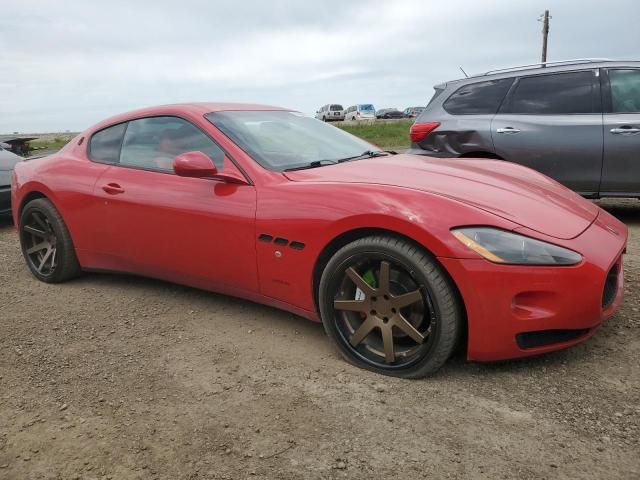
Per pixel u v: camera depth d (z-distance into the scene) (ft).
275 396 8.32
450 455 6.77
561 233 8.46
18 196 14.74
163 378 9.03
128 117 13.17
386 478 6.41
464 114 19.71
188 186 11.18
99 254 13.21
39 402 8.39
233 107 12.62
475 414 7.62
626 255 14.84
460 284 7.98
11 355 10.10
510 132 18.56
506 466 6.53
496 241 8.03
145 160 12.37
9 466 6.90
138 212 11.86
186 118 11.83
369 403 8.02
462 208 8.41
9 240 20.57
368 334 9.04
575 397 7.91
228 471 6.64
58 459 7.00
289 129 12.47
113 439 7.37
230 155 10.85
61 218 13.78
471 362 9.07
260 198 10.09
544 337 8.34
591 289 8.06
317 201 9.37
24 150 40.11
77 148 14.08
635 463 6.47
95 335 10.91
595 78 17.87
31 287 14.24
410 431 7.29
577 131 17.71
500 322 8.00
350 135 13.89
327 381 8.73
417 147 20.72
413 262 8.28
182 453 7.02
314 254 9.36
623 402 7.72
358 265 8.98
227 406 8.09
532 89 18.67
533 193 9.86
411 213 8.36
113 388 8.75
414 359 8.53
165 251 11.65
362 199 8.93
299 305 9.93
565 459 6.60
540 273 7.88
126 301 12.82
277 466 6.70
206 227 10.74
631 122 17.15
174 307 12.28
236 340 10.41
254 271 10.30
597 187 17.89
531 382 8.38
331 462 6.73
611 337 9.68
